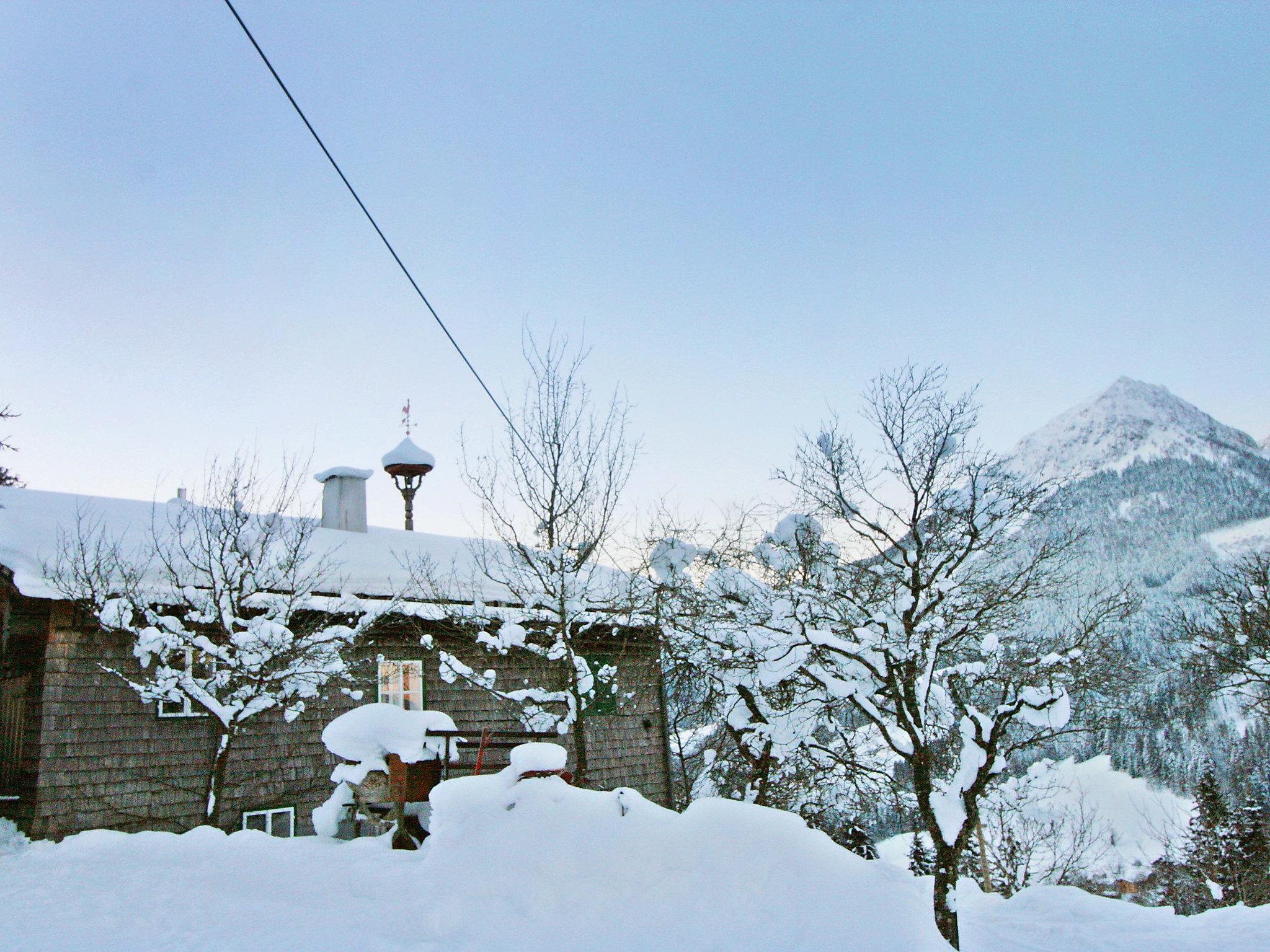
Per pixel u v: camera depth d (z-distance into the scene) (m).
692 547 14.50
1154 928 11.38
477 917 6.10
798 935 5.42
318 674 13.54
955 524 11.71
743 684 14.32
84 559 12.79
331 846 9.48
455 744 10.79
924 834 27.84
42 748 12.53
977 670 11.80
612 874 6.15
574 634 14.19
